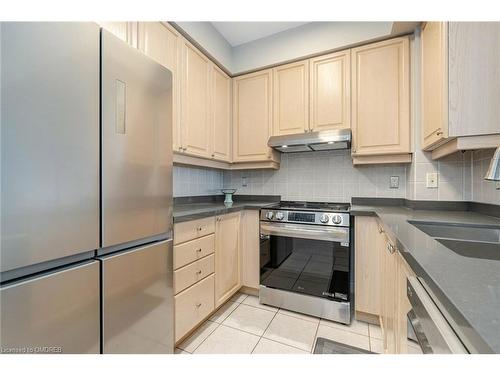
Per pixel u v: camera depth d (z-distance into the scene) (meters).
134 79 1.09
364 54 1.97
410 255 0.66
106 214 0.96
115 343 0.99
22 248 0.71
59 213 0.80
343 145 2.16
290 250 1.96
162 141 1.25
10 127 0.69
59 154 0.80
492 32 1.18
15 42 0.70
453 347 0.36
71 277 0.84
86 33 0.89
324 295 1.83
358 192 2.29
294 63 2.25
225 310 1.96
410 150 1.83
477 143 1.20
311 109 2.16
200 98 2.06
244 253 2.20
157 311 1.21
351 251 1.83
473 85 1.20
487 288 0.44
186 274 1.51
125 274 1.04
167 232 1.31
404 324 0.88
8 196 0.69
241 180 2.83
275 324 1.76
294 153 2.56
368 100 1.95
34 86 0.74
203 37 2.03
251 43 2.38
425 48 1.61
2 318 0.68
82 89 0.88
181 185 2.31
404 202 2.10
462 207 1.67
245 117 2.48
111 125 0.98
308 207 2.11
